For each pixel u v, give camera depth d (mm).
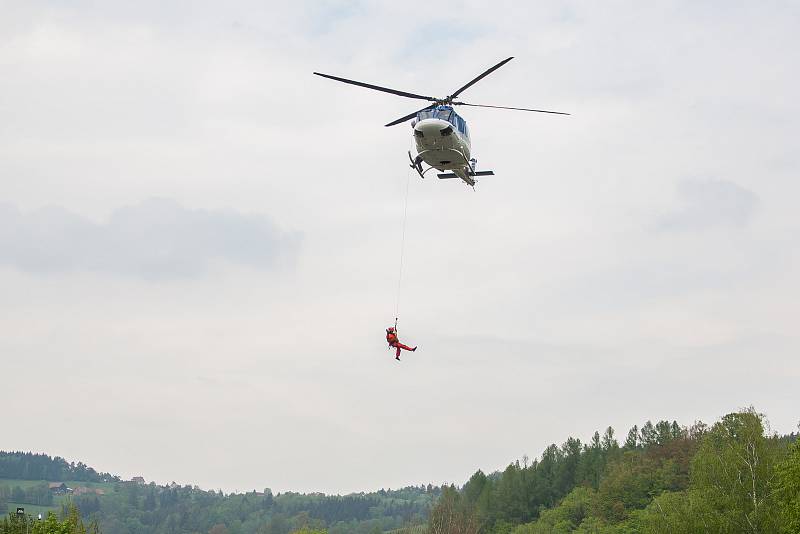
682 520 61000
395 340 46250
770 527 57969
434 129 46219
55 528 52062
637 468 130125
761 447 62625
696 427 148500
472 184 53062
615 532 112875
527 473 163125
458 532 142500
